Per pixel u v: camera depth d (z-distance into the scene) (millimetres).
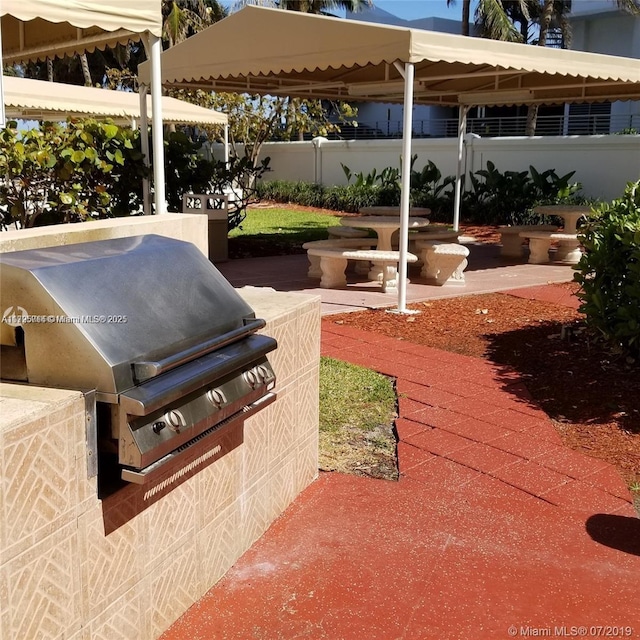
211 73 8656
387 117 32875
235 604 2721
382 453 4250
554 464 4094
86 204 8055
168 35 25531
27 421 1775
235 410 2582
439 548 3189
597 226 6223
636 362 5809
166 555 2463
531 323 7363
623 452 4273
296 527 3332
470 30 30172
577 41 26609
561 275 10305
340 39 7359
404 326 7230
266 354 2949
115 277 2340
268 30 7953
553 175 15898
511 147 17547
